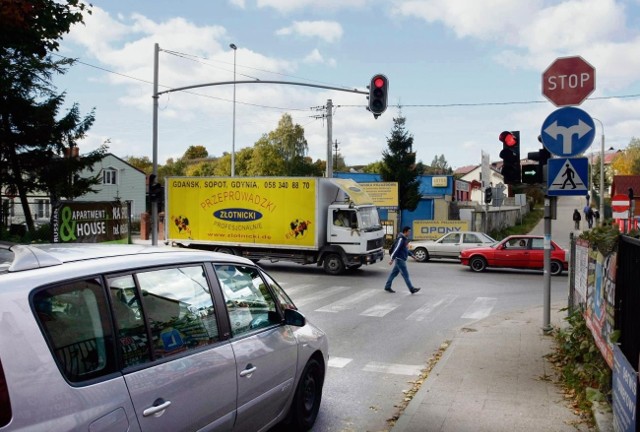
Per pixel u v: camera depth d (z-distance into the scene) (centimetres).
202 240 2241
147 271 354
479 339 925
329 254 2023
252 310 457
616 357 478
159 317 350
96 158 2244
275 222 2092
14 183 2141
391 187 3509
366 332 1041
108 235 1653
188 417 350
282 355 473
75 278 302
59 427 263
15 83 1842
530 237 2061
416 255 2531
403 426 537
